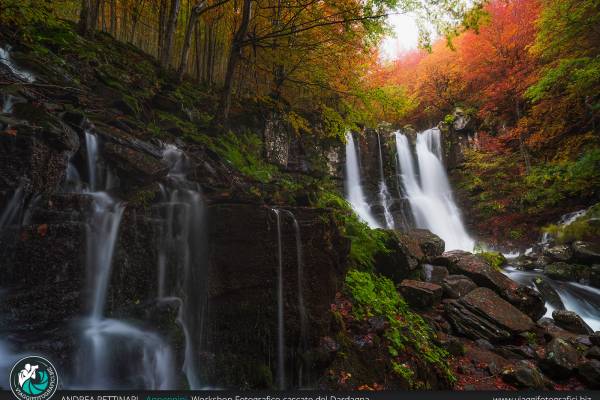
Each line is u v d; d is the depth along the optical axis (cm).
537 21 1303
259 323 437
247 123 1146
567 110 1462
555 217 1425
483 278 825
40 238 316
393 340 499
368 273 690
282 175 1148
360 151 1633
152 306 378
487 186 1739
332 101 1299
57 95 536
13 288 300
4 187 311
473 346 629
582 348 632
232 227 440
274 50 970
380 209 1487
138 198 410
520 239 1467
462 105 2183
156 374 344
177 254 418
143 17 1364
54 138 369
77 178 435
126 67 835
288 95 1562
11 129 337
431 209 1686
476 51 2008
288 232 467
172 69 1107
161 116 748
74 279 333
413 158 1844
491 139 1858
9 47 565
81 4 868
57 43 669
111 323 347
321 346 449
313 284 478
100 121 539
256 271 444
